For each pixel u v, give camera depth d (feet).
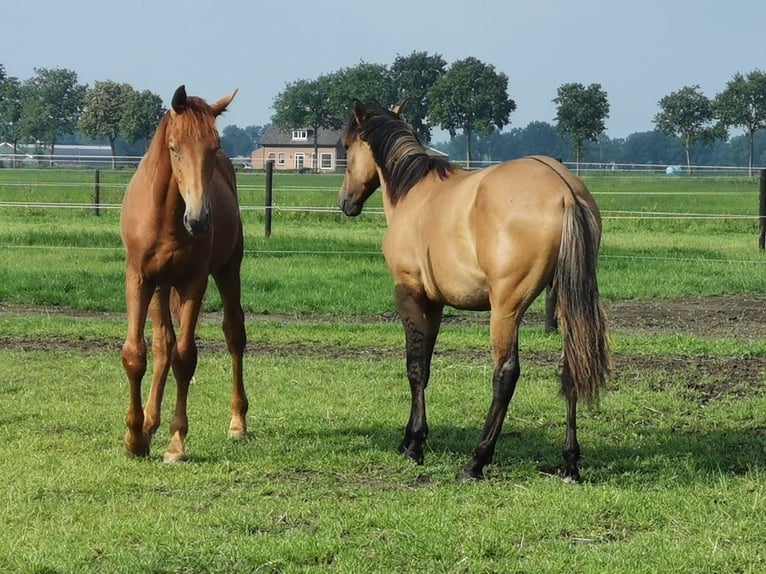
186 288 26.53
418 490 24.11
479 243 23.57
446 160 27.02
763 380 36.65
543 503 22.77
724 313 52.85
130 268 26.14
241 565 19.39
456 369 38.32
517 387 35.32
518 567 19.34
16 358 39.58
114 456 26.86
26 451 27.07
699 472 25.07
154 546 20.15
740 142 604.49
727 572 19.16
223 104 26.35
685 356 41.37
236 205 29.96
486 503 23.04
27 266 62.49
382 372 37.93
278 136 362.94
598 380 22.67
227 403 33.35
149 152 25.77
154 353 26.94
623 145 644.27
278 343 43.93
